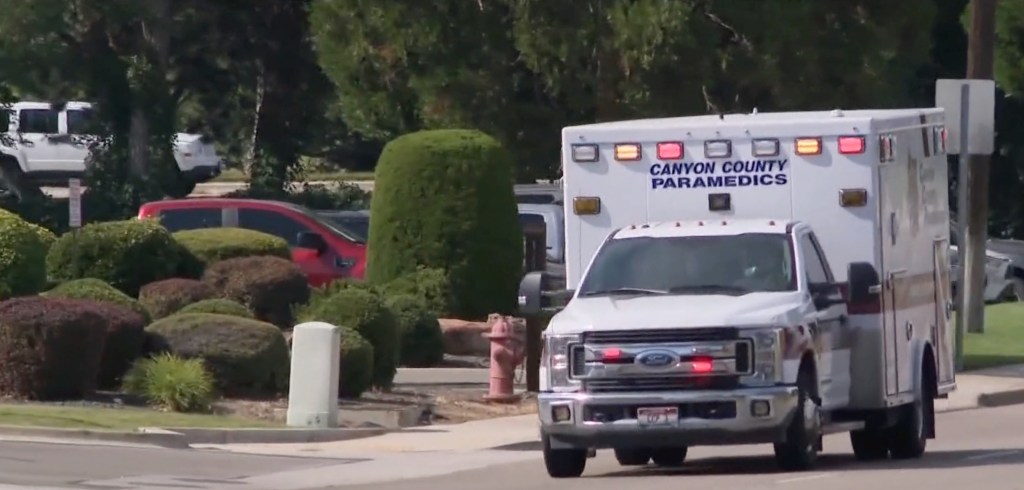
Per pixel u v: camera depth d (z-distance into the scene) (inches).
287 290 3668.8
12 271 3334.2
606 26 4768.7
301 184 7357.3
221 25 7101.4
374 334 3245.6
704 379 2183.8
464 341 3885.3
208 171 7273.6
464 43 5054.1
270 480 2327.8
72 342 2893.7
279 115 7219.5
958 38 7037.4
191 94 7372.1
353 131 7411.4
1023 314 5022.1
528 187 4699.8
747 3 4758.9
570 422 2213.3
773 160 2497.5
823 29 5017.2
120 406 2901.1
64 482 2220.7
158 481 2266.2
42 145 7017.7
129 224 3727.9
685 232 2407.7
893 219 2529.5
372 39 5172.2
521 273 4067.4
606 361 2203.5
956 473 2301.9
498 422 3019.2
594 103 4936.0
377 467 2486.5
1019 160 7317.9
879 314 2448.3
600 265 2402.8
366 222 4753.9
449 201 4015.8
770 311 2220.7
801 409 2249.0
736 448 2849.4
